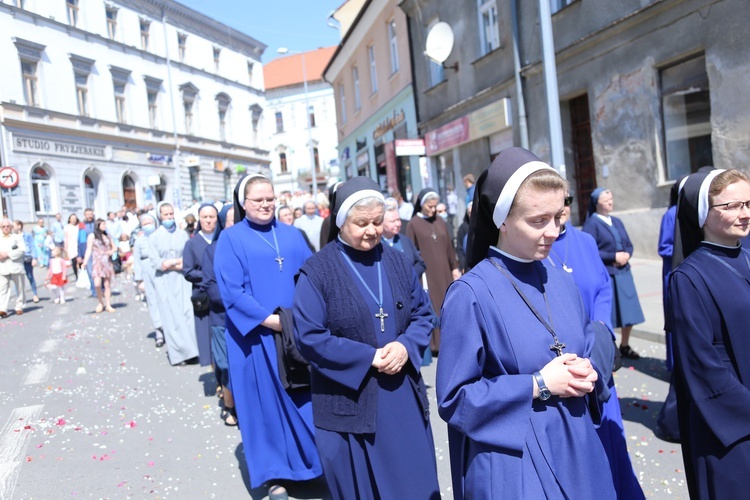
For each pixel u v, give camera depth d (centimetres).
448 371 201
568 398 205
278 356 390
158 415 604
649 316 771
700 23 912
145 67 3738
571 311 214
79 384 743
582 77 1185
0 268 1364
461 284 207
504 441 191
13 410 645
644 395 549
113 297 1603
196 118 4181
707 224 270
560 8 1241
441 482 414
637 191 1083
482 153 1608
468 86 1634
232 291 411
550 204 196
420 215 789
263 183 431
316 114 7025
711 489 248
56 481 453
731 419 240
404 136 2139
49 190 3073
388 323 312
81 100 3306
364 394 299
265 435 411
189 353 815
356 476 301
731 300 251
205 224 661
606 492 201
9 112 2861
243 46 4741
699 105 952
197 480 445
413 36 1959
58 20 3147
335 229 329
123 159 3512
